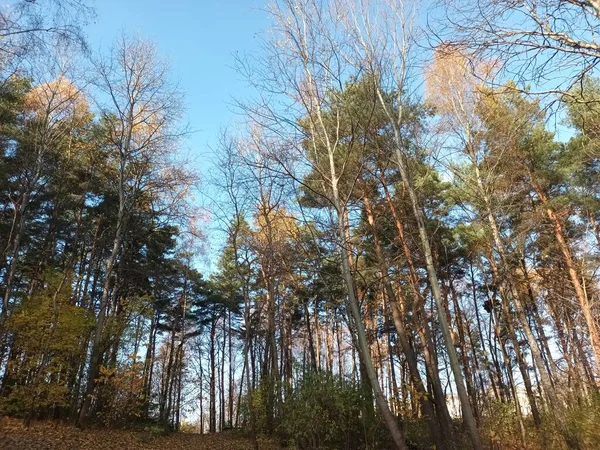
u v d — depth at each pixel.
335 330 28.44
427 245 10.55
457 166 15.07
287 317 27.77
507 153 14.62
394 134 11.48
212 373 35.81
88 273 19.97
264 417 17.47
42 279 17.19
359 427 11.99
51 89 16.19
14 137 16.75
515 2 5.34
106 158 19.75
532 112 10.32
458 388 9.21
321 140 11.12
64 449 11.62
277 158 12.08
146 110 18.69
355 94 11.09
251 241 17.48
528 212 16.03
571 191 16.44
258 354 33.09
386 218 14.36
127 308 17.50
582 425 10.31
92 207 20.44
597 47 4.98
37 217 20.62
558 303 17.56
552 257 17.34
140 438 15.57
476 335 25.72
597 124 8.08
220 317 37.34
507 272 14.55
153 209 19.73
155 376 34.41
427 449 12.13
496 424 12.45
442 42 5.74
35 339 14.30
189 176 18.98
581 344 17.31
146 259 22.73
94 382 16.02
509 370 18.50
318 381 12.74
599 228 17.70
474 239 16.97
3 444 10.81
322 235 10.94
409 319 17.77
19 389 14.15
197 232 20.08
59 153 17.83
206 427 45.75
